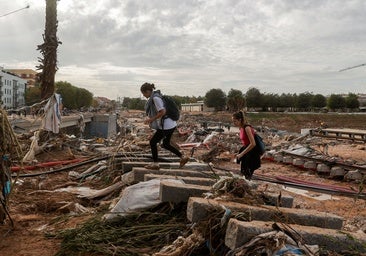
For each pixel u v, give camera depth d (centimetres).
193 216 434
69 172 1018
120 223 511
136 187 564
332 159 1353
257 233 359
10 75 11075
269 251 334
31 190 805
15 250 466
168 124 826
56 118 1405
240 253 343
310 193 949
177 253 398
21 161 562
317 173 1344
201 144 2264
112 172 932
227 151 2014
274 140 2953
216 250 401
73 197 729
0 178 530
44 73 1560
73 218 591
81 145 1656
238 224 365
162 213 515
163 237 466
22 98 11925
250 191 502
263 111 10738
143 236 466
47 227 556
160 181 570
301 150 1600
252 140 751
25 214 627
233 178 509
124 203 539
